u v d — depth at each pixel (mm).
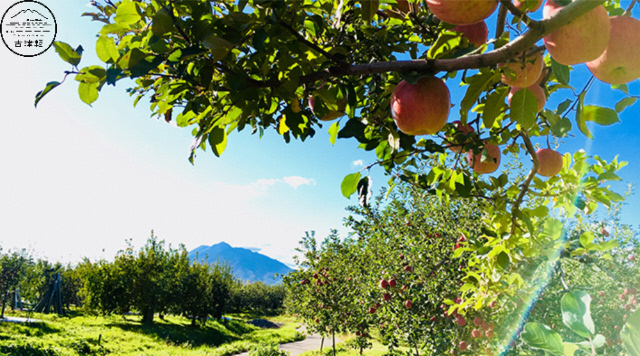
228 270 40000
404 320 6273
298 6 1267
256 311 51094
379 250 8141
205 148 1892
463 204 6430
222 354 16172
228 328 27266
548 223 2098
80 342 13461
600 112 1327
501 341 4617
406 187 7164
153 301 24078
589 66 1070
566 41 948
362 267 10414
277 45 1375
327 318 12219
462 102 1266
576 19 915
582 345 637
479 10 952
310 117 2002
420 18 1894
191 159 1606
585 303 663
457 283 5648
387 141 1967
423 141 2086
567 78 1124
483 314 4777
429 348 5824
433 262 6367
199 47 1148
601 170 2137
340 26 1754
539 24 917
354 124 1642
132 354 13484
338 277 12305
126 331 19172
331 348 17031
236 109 1727
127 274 24125
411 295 6344
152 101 1895
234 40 1223
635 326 596
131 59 1183
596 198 2188
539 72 1263
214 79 1648
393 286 6539
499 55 1032
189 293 25703
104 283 23656
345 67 1335
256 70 1455
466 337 5168
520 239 2184
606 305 5234
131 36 1419
